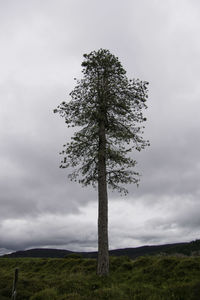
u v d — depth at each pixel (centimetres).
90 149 1656
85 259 2177
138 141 1686
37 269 2247
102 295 1073
